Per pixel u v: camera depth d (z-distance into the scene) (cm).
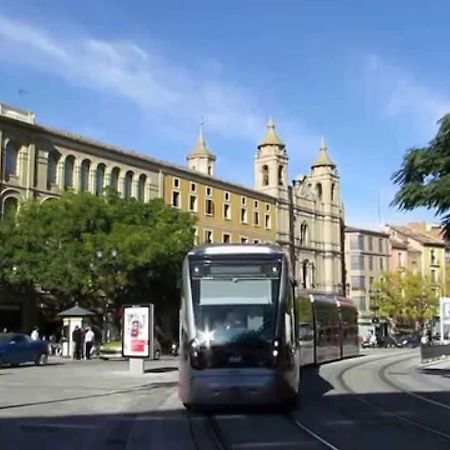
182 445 1245
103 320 5341
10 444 1243
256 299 1720
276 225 8562
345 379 2895
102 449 1197
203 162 8756
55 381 2655
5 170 5425
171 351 5784
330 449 1196
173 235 5172
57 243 4956
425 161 2544
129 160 6562
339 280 9656
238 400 1644
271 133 8794
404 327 9938
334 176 9781
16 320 5494
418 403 1977
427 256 11219
